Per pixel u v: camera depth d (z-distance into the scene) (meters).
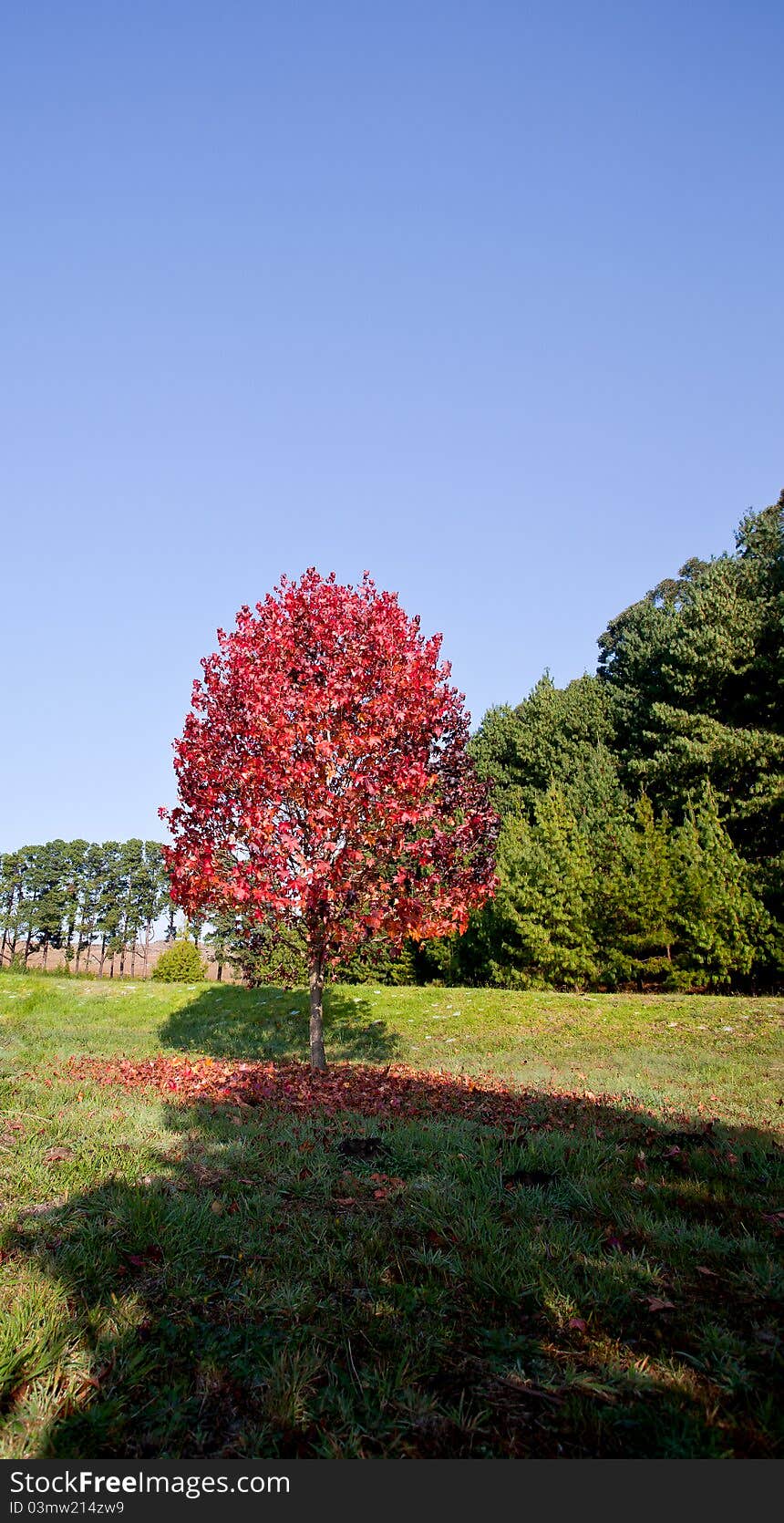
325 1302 3.74
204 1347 3.38
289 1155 5.81
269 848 10.10
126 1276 3.91
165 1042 14.83
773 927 19.67
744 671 26.48
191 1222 4.48
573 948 21.52
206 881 10.46
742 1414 3.04
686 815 25.58
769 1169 5.99
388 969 27.81
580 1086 10.40
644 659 31.98
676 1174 5.87
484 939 23.34
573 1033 15.11
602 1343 3.48
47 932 54.66
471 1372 3.28
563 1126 7.32
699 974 20.41
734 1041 13.69
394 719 10.27
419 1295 3.82
